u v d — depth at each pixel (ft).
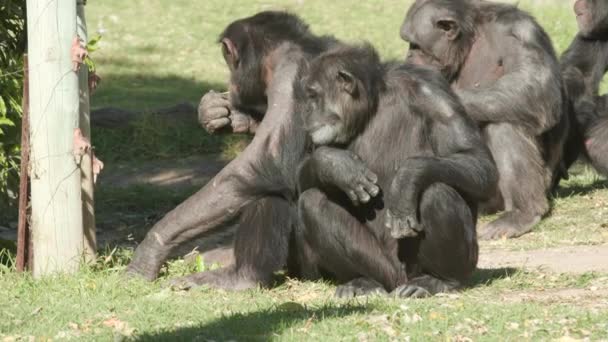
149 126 89.45
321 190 40.42
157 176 80.94
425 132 40.40
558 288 42.27
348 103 39.63
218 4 150.71
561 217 62.75
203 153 88.28
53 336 34.40
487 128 60.29
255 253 42.96
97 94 108.99
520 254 52.65
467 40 59.88
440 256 39.24
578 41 73.05
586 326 34.32
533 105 59.21
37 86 43.06
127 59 126.41
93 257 45.44
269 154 43.57
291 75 44.80
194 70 122.62
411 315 35.53
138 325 35.55
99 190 74.38
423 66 41.65
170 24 141.69
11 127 47.34
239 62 46.47
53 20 42.83
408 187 37.78
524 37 59.77
